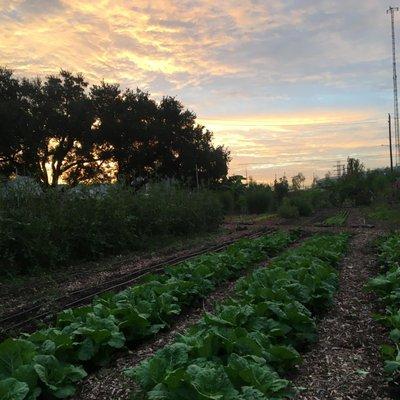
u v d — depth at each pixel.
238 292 7.43
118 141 35.09
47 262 13.00
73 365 5.13
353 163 52.03
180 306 7.91
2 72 32.19
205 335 4.77
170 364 4.15
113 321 5.79
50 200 14.07
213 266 9.98
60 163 34.56
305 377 5.06
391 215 29.77
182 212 21.66
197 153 38.84
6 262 11.91
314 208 43.19
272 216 36.66
